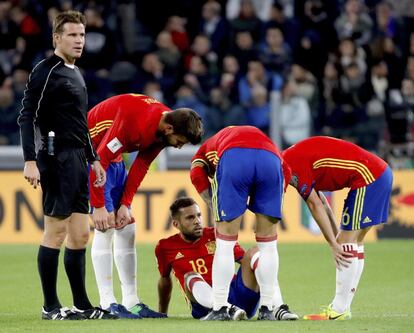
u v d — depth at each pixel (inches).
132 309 1163.3
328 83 2620.6
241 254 1126.4
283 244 2130.9
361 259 1167.6
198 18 2856.8
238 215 1053.8
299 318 1132.5
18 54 2679.6
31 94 1058.7
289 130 2529.5
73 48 1069.1
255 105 2539.4
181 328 990.4
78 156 1079.0
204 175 1110.4
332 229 1186.6
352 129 2583.7
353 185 1139.9
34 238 2159.2
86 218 1096.8
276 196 1060.5
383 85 2672.2
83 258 1104.2
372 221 1141.1
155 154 1152.8
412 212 2225.6
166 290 1191.6
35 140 1064.8
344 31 2856.8
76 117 1074.7
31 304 1330.0
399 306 1311.5
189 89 2556.6
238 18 2800.2
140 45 2856.8
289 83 2541.8
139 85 2647.6
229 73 2628.0
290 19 2824.8
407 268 1742.1
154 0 2866.6
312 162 1126.4
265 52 2760.8
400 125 2581.2
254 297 1104.8
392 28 2918.3
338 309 1142.3
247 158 1048.2
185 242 1165.7
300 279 1614.2
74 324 1036.5
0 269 1732.3
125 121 1120.2
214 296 1072.8
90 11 2679.6
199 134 1107.3
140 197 2166.6
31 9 2721.5
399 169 2458.2
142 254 1927.9
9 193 2169.0
